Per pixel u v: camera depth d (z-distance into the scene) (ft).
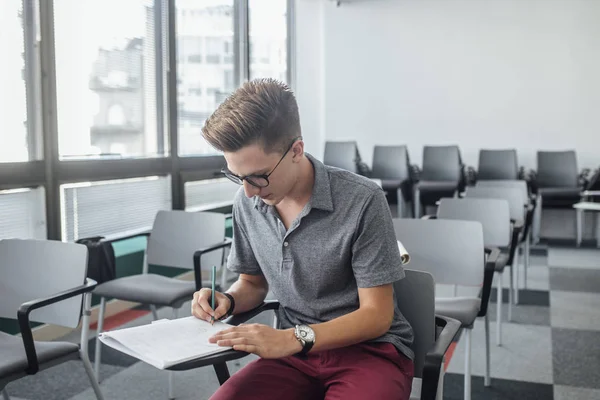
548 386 8.40
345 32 23.95
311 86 24.57
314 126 24.75
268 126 3.72
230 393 3.99
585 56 21.39
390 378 3.92
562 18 21.49
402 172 21.84
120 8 13.17
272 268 4.38
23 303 6.31
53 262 6.76
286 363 4.29
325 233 4.08
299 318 4.38
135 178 13.71
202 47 16.61
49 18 10.87
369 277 3.99
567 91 21.70
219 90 17.66
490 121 22.66
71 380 8.69
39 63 10.77
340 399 3.78
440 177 21.65
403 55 23.40
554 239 21.29
